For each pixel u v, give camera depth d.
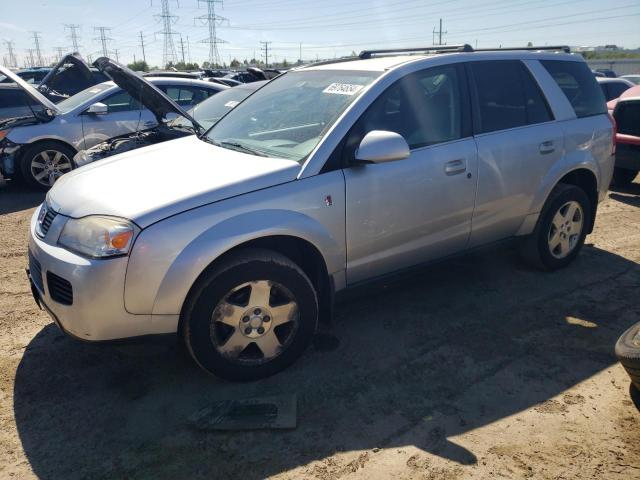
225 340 2.97
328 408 2.89
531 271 4.69
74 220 2.86
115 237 2.65
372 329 3.73
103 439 2.68
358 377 3.17
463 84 3.86
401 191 3.43
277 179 3.03
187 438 2.67
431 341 3.56
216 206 2.84
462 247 3.97
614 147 4.81
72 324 2.76
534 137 4.13
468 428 2.72
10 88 9.95
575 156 4.43
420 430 2.71
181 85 8.62
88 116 8.01
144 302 2.71
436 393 3.01
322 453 2.56
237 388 3.07
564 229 4.60
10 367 3.31
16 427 2.77
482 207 3.91
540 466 2.46
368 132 3.32
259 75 10.25
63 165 8.01
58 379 3.18
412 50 4.46
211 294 2.83
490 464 2.47
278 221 2.96
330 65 4.16
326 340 3.58
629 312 3.95
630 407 2.87
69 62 8.07
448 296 4.22
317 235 3.12
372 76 3.58
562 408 2.87
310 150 3.21
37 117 7.93
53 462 2.53
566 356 3.37
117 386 3.11
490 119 3.96
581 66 4.71
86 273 2.65
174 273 2.71
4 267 4.95
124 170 3.31
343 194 3.20
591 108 4.68
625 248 5.30
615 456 2.52
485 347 3.48
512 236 4.30
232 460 2.53
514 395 2.99
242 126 3.92
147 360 3.37
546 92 4.34
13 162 7.75
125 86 5.86
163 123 6.77
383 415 2.83
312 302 3.17
